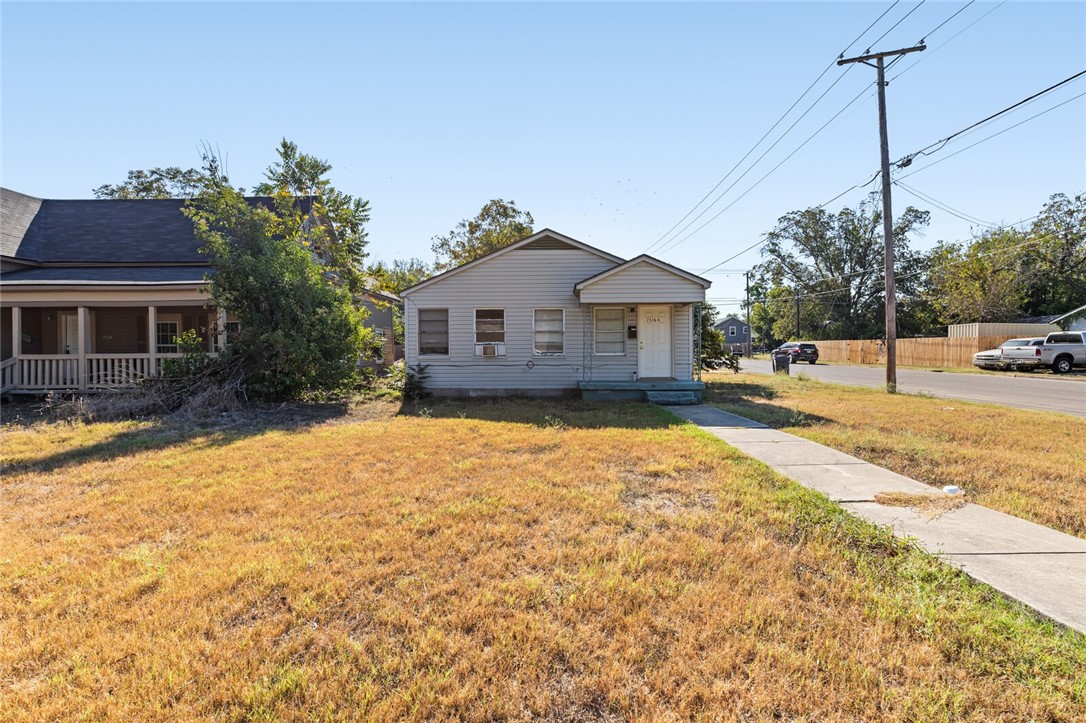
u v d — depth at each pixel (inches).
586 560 149.3
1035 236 1371.8
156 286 508.7
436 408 474.0
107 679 100.1
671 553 152.4
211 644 110.7
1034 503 199.6
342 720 90.0
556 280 570.6
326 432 351.6
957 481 232.2
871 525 170.9
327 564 147.3
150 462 266.2
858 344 1558.8
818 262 2071.9
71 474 244.8
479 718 90.7
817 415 425.1
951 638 111.7
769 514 183.5
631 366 570.6
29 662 104.7
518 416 426.9
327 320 485.1
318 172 722.2
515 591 131.6
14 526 179.5
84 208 682.8
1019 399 551.8
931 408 467.2
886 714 90.7
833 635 114.0
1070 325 1113.4
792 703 93.4
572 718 91.3
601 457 272.2
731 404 506.6
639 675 101.8
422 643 109.5
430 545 160.2
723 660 104.9
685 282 522.9
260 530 172.6
